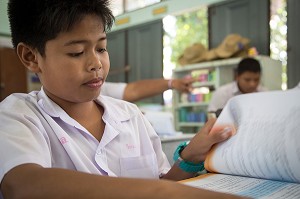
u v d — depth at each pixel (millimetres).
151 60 4270
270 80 3131
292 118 574
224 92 2754
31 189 357
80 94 567
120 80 4625
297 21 3117
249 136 613
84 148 644
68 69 540
